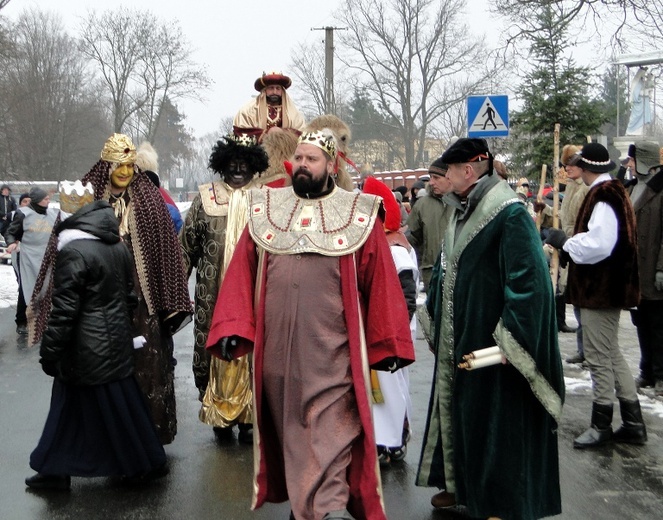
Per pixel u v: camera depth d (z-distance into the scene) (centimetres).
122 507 478
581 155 583
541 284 405
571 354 877
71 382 487
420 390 748
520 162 1838
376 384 521
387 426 529
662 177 688
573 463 545
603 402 579
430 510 469
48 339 475
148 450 502
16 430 629
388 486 507
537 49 1819
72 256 476
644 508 469
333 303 383
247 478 523
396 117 4534
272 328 384
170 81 5488
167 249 549
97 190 538
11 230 1085
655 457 555
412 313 519
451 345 432
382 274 391
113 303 491
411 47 4475
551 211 1034
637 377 768
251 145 599
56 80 5638
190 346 984
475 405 420
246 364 587
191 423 652
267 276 389
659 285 678
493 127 1152
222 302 389
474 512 420
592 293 568
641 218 691
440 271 448
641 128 2822
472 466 420
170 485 512
